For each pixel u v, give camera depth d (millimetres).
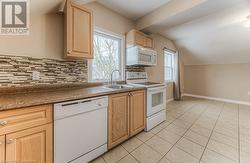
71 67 2141
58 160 1366
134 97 2314
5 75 1542
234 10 2701
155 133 2490
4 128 1047
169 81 5133
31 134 1188
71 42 1800
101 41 2721
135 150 1951
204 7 2342
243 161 1682
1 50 1520
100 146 1775
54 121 1328
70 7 1781
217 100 5301
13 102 1110
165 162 1687
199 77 5855
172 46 5195
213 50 4855
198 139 2258
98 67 2650
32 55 1738
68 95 1500
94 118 1691
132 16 3145
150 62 3201
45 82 1857
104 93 1784
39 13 1776
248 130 2582
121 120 2070
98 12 2539
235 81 4930
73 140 1484
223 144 2092
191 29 3863
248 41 4035
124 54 3104
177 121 3084
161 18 2770
